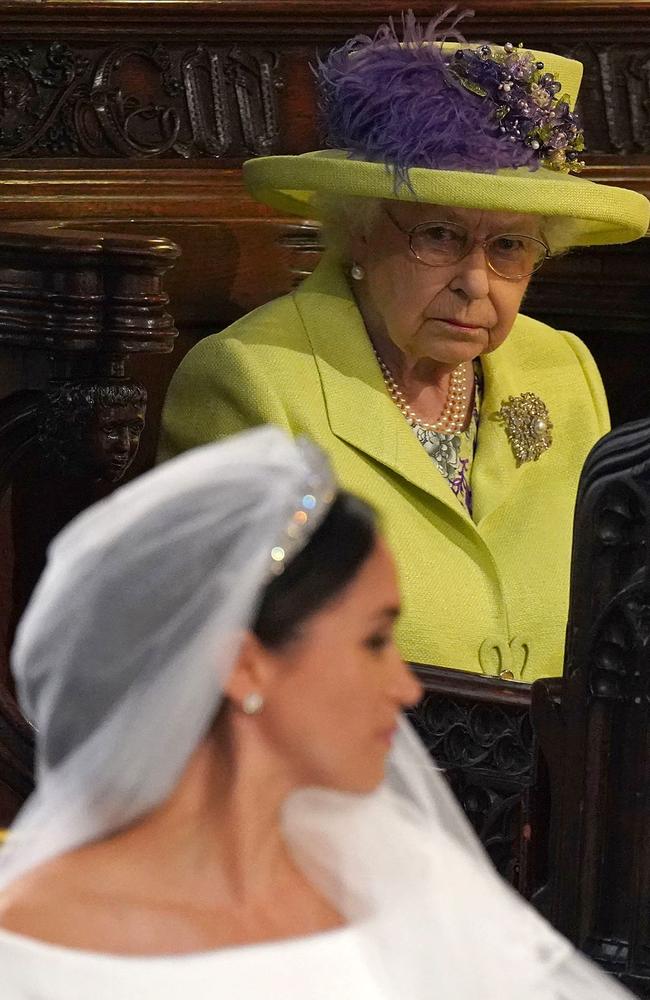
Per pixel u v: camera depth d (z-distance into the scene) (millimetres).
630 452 5820
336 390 8750
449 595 8688
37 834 4148
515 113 8562
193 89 10711
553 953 4750
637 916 6074
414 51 8461
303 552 3982
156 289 7848
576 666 6047
